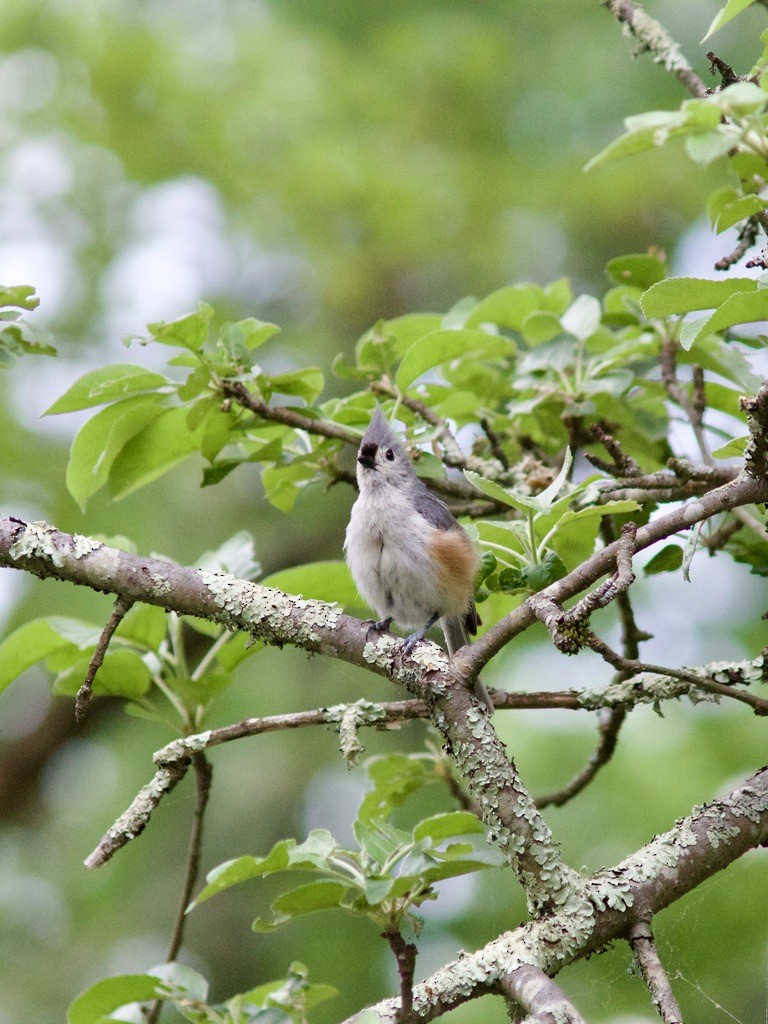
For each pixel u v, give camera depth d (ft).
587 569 17.15
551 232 50.90
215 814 45.39
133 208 49.73
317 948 40.93
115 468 22.61
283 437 24.29
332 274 50.08
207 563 23.09
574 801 37.96
